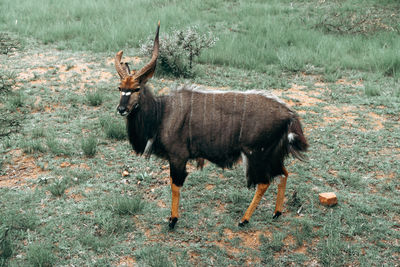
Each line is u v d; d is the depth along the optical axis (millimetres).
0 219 4707
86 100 8086
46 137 6617
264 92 4715
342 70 10406
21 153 6270
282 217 5004
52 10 15375
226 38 12055
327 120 7465
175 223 4824
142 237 4637
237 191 5449
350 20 13781
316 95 8695
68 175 5715
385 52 10688
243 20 14141
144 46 9883
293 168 5992
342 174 5754
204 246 4535
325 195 5188
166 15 14164
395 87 9023
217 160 4805
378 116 7625
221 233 4707
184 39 10031
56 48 11719
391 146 6520
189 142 4684
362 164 6066
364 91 8805
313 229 4805
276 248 4473
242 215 5043
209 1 16500
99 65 10234
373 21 13477
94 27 13289
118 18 14312
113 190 5469
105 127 7035
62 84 8898
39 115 7492
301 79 9727
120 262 4254
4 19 14289
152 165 6102
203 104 4629
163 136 4684
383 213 5031
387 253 4387
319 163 6105
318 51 11406
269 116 4508
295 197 5195
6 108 7531
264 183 4730
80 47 11711
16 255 4293
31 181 5578
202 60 10805
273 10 15289
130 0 16469
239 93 4676
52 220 4820
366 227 4762
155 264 4145
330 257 4297
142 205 5105
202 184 5660
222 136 4590
